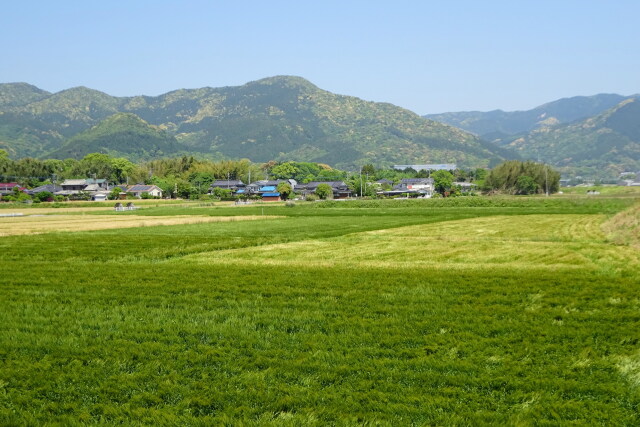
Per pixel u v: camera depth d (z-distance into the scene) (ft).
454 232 177.37
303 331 53.26
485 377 39.99
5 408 36.40
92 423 34.35
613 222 178.91
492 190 506.48
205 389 38.83
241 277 86.94
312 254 126.52
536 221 212.84
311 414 34.58
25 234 184.55
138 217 288.92
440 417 33.94
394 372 41.27
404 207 342.44
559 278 81.35
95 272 94.07
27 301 69.10
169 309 63.46
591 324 53.83
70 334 52.21
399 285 77.82
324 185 568.00
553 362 43.50
